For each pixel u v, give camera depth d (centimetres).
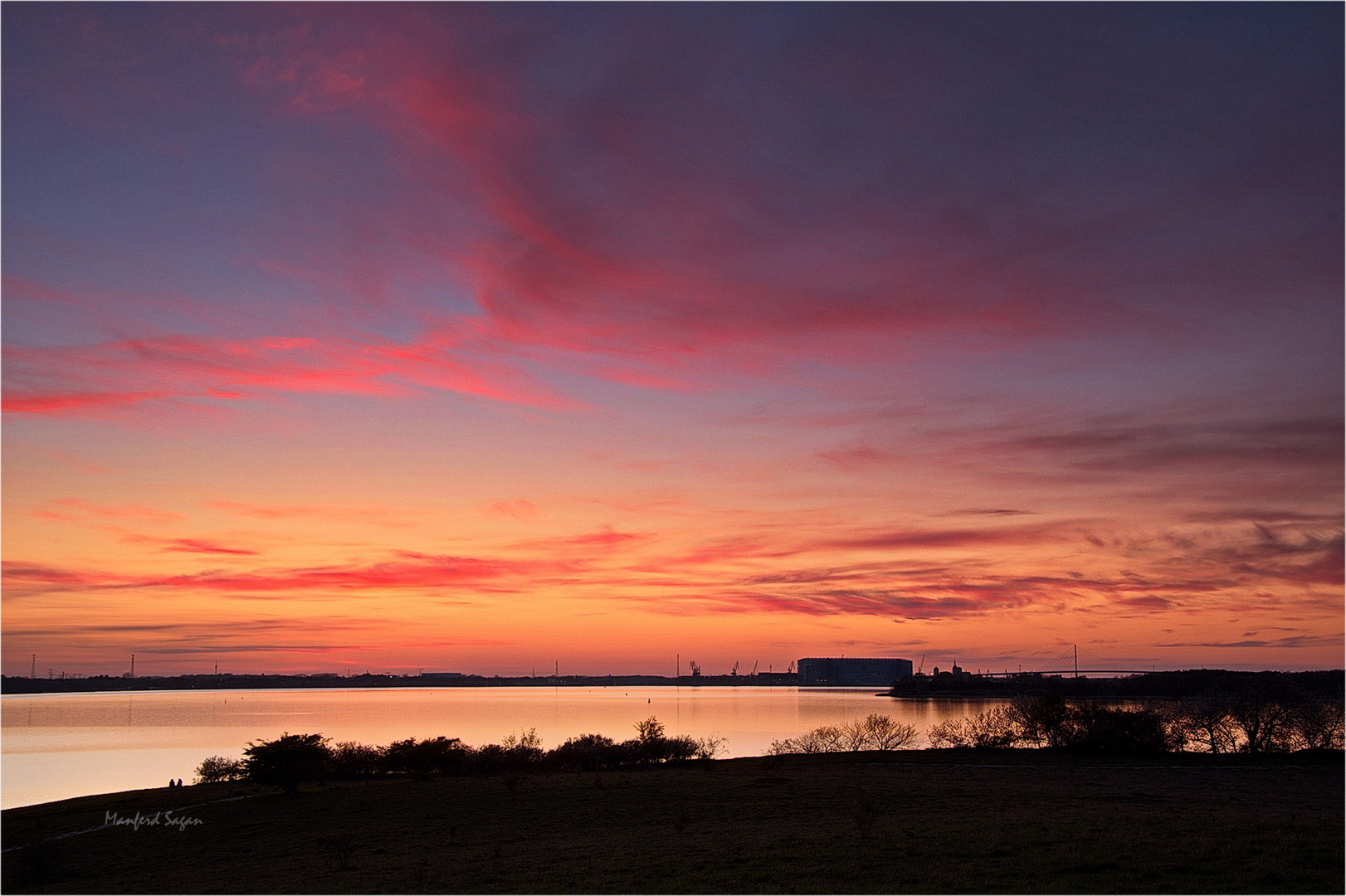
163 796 7338
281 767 6988
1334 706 9494
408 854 4247
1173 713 9969
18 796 10131
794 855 3547
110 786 11000
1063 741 9694
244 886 3709
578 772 8250
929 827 4062
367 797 6462
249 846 4853
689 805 5334
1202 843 3419
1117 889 2805
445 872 3669
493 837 4603
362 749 9038
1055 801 5050
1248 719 9406
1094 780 6469
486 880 3438
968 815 4459
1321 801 5028
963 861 3281
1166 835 3612
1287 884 2795
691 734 18625
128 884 4047
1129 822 4016
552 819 5097
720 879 3206
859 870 3225
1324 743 9244
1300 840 3447
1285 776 6875
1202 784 6128
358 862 4097
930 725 19062
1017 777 6756
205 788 7719
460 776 8331
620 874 3394
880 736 11031
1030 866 3148
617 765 9088
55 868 4450
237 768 7988
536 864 3731
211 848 4909
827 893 2925
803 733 19000
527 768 8744
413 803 6038
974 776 6825
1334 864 3042
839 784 6128
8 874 4462
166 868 4444
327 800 6450
